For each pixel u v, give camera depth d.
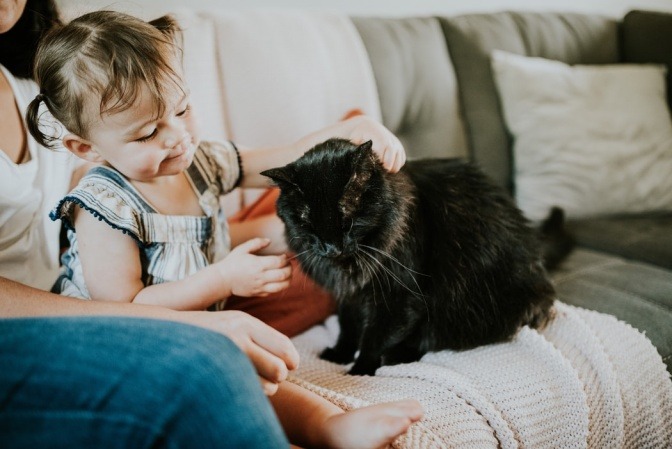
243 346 0.64
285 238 0.98
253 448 0.46
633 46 1.86
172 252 0.85
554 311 1.01
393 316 0.92
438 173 1.03
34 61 0.79
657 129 1.59
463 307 0.95
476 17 1.68
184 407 0.46
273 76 1.25
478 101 1.61
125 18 0.76
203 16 1.25
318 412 0.67
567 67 1.60
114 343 0.49
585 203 1.52
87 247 0.79
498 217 1.02
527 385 0.83
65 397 0.47
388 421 0.61
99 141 0.75
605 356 0.89
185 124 0.81
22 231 0.86
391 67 1.46
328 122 1.32
